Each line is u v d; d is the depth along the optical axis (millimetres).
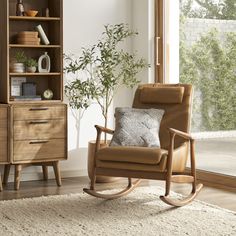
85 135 8312
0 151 7477
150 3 8391
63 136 7746
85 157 8312
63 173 8188
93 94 8008
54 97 7969
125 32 8367
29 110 7582
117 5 8438
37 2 8023
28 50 8016
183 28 8125
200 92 7926
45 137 7664
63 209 6691
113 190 7410
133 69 8516
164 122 7289
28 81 8008
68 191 7449
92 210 6660
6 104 7516
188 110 7246
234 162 7520
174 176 6844
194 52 7992
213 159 7801
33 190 7488
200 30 7914
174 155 6711
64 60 8180
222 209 6680
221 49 7664
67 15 8172
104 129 7027
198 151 8008
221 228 6133
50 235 5977
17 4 7805
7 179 7797
